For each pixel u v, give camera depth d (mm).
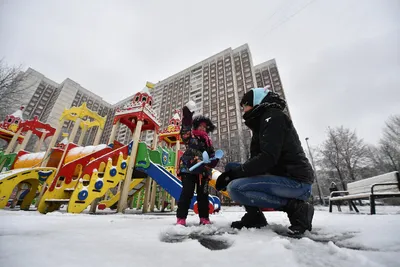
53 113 50312
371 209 3734
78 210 3842
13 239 1014
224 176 1590
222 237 1279
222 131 37469
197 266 726
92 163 4617
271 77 48875
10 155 7973
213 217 3336
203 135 2271
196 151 2123
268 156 1366
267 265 731
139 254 863
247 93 1821
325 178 24641
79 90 59719
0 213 2746
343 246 1052
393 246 970
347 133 22938
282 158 1546
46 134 11195
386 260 750
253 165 1402
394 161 21703
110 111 66062
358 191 5148
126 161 5445
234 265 735
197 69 53906
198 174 2094
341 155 22141
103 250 904
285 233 1417
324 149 23594
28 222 1717
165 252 897
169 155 8906
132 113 6641
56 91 56500
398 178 3762
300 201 1489
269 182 1512
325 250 910
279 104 1669
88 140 55844
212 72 49562
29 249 842
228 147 24531
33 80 51688
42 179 4957
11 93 10688
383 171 22328
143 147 5852
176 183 5109
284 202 1531
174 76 57531
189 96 49469
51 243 971
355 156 21688
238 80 45062
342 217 2793
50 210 4281
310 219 1424
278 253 851
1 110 11266
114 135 6520
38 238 1076
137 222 2068
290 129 1557
